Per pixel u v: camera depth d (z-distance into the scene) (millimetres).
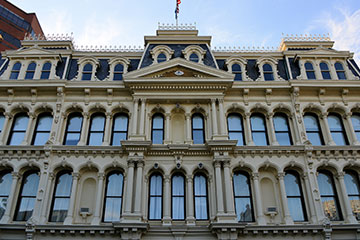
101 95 29672
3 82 28938
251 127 29219
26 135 27750
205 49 32781
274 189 26312
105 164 26281
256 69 31719
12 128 28797
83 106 29047
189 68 29734
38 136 28359
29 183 26547
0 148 26453
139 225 22750
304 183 26328
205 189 26094
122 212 24406
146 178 25781
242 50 34094
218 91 29094
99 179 25828
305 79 29766
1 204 25891
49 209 25109
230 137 28625
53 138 27203
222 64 32719
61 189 26234
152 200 25578
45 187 25219
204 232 23688
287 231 23656
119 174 26812
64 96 29375
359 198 26375
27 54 31078
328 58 31766
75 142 28203
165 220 24172
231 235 22953
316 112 29781
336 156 26984
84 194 26016
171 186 26125
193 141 27938
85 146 26609
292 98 29703
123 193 25703
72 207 24797
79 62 31266
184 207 25438
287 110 29609
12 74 30672
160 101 29000
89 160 26250
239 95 29875
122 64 31562
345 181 26969
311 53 31625
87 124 28672
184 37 33188
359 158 27016
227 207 23953
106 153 26641
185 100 28891
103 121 29281
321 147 26953
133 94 28828
